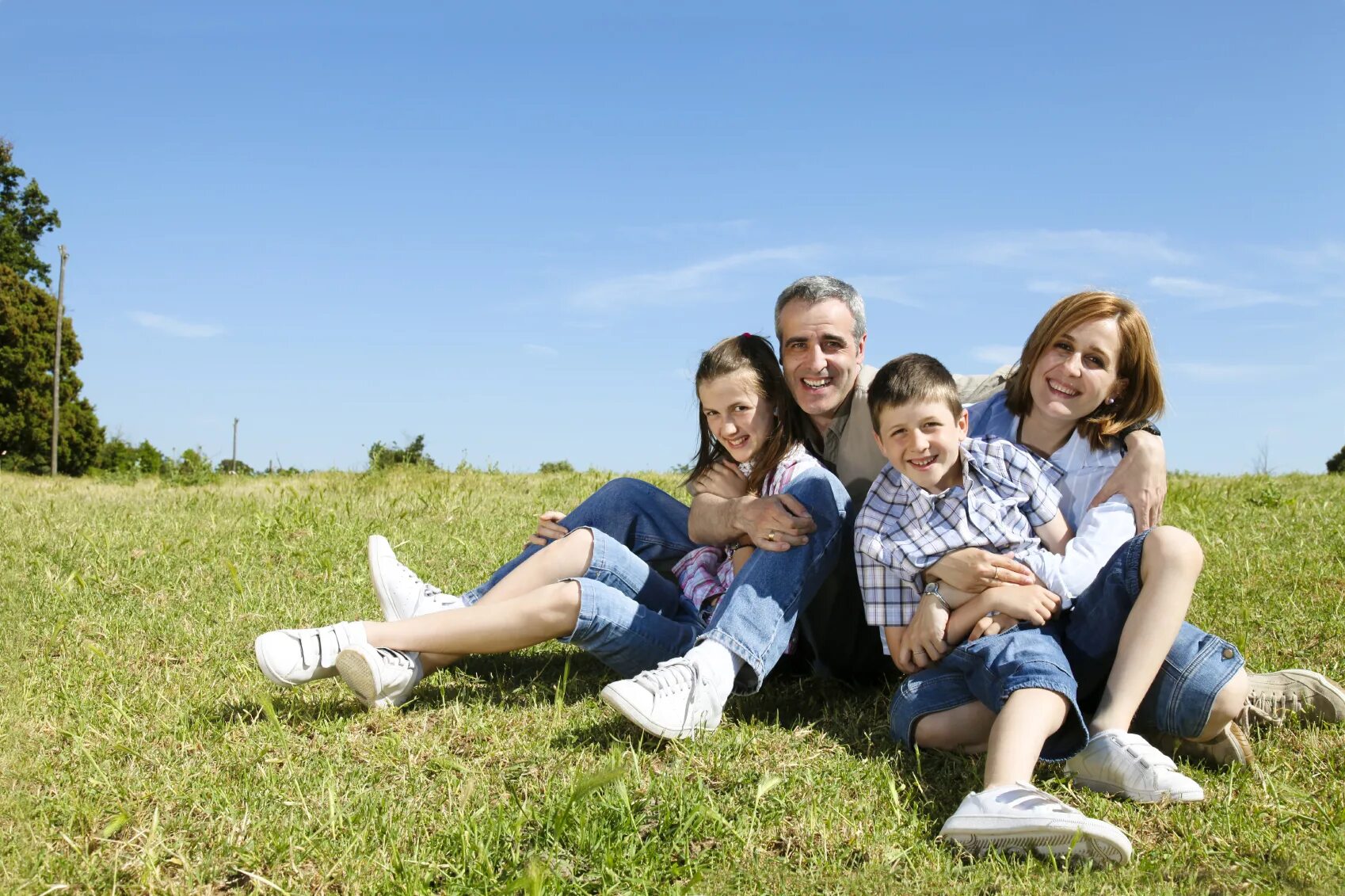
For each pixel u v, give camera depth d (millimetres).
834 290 3287
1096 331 2938
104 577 4527
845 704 3137
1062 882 2045
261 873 2076
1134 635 2514
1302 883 2023
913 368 2857
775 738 2777
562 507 6953
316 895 2004
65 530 5527
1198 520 5949
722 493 3244
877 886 2035
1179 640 2594
